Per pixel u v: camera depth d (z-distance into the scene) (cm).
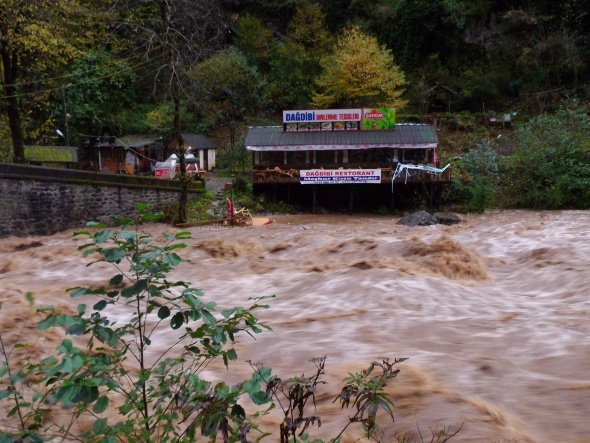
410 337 705
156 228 2597
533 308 827
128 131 4775
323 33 5256
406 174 3303
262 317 813
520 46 5012
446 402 499
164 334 734
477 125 4541
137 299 341
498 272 1065
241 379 585
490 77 4847
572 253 1130
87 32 3119
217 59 4712
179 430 414
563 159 3303
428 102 4803
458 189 3350
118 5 3008
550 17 4994
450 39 5041
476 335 705
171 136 4488
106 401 300
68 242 1564
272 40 5500
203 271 1129
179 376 337
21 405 346
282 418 491
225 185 3491
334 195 3509
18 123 2861
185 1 2766
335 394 532
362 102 4503
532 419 488
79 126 4497
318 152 3522
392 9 5144
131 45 3256
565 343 665
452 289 915
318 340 704
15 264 1198
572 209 3216
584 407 504
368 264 1022
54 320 312
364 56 4334
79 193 2572
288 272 1100
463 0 5266
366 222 2991
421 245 1131
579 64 4778
